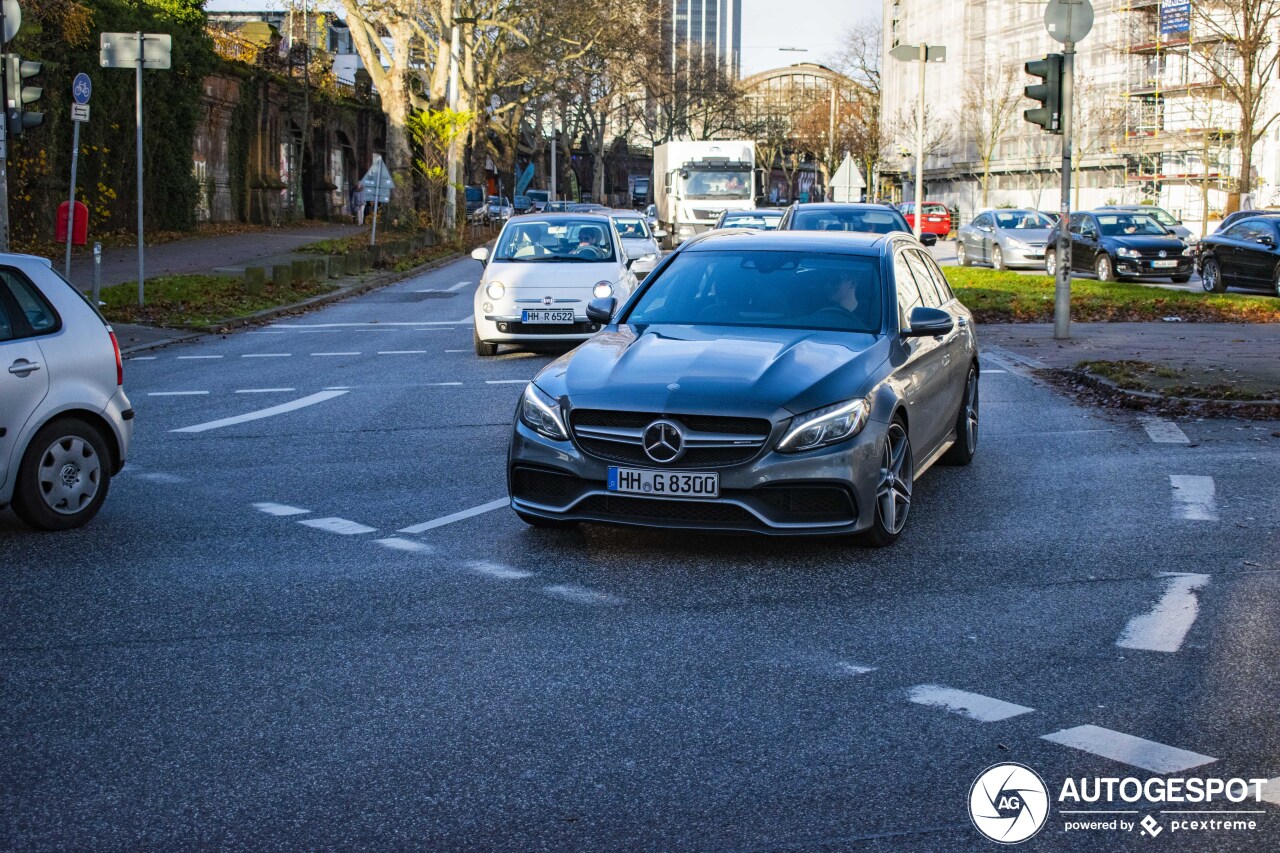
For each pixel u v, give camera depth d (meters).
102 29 34.69
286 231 47.41
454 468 9.13
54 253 30.94
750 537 7.18
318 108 58.75
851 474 6.52
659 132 109.69
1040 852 3.59
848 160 35.94
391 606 5.93
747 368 6.79
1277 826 3.73
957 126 91.19
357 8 48.78
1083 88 73.31
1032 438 10.34
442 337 18.19
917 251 8.99
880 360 7.14
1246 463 9.19
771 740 4.36
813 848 3.60
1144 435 10.38
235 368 14.90
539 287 15.38
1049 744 4.31
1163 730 4.43
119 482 8.77
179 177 41.84
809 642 5.39
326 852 3.61
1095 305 21.98
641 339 7.38
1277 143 53.56
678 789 3.99
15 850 3.63
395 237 44.44
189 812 3.86
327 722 4.55
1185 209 62.12
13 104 16.64
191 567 6.62
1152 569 6.51
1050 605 5.90
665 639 5.44
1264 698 4.71
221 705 4.73
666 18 62.31
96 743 4.39
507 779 4.07
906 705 4.67
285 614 5.82
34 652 5.33
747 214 28.61
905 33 104.94
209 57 42.53
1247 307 21.72
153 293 21.95
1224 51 51.66
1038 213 35.72
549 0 54.97
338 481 8.73
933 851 3.58
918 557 6.76
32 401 7.25
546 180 114.12
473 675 5.02
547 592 6.14
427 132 46.41
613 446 6.64
